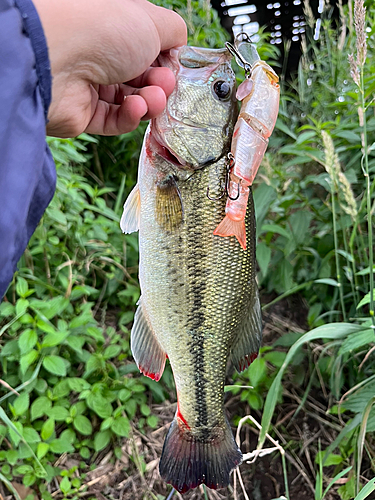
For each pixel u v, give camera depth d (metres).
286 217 0.67
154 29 0.26
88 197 0.77
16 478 0.47
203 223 0.30
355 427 0.46
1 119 0.18
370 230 0.44
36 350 0.49
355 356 0.55
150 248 0.30
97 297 0.67
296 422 0.57
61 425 0.52
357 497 0.33
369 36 0.69
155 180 0.30
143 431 0.55
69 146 0.55
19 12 0.19
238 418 0.57
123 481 0.50
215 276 0.31
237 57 0.28
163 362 0.33
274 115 0.28
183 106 0.29
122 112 0.29
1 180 0.18
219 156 0.30
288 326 0.67
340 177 0.49
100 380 0.56
